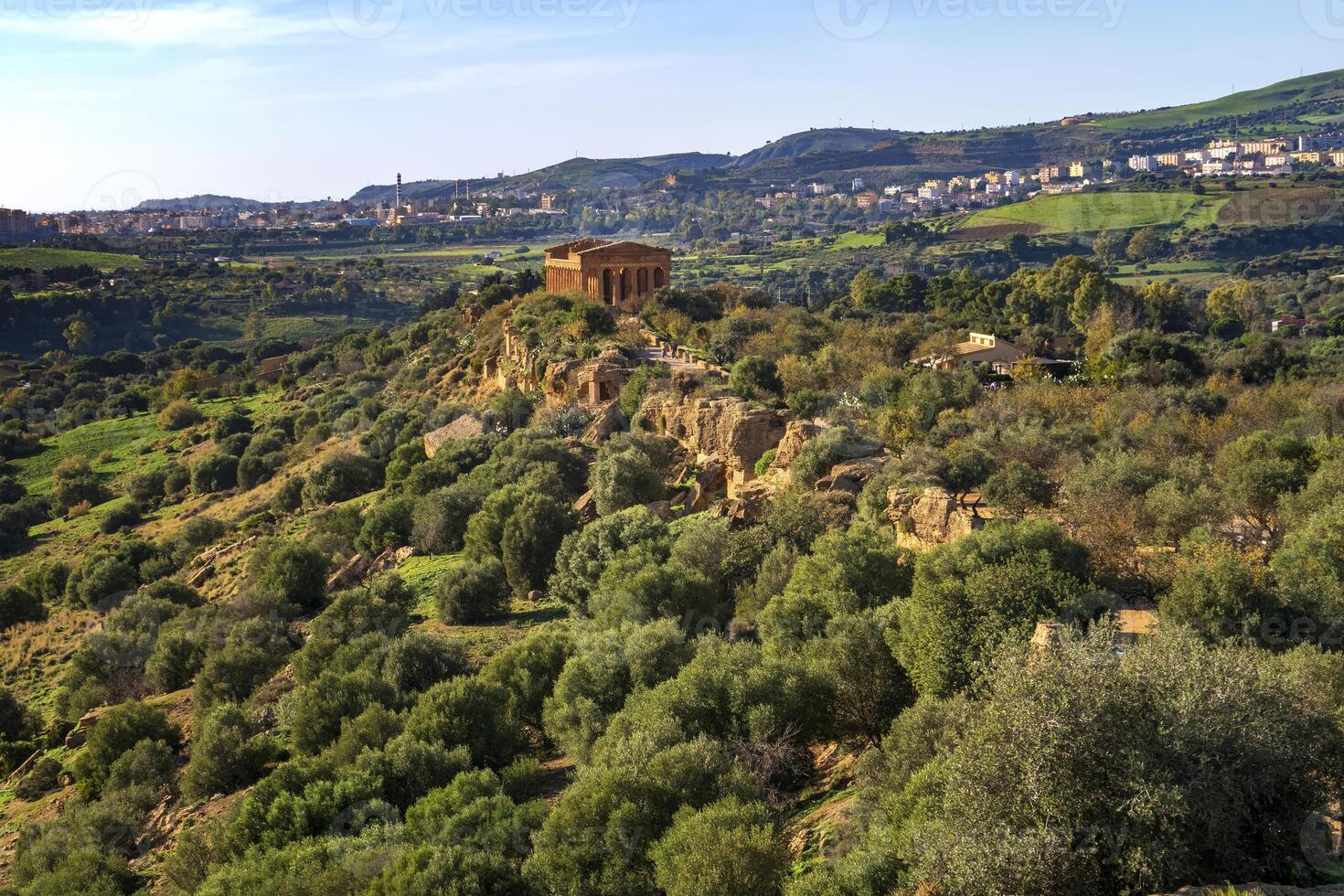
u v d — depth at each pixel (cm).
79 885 3494
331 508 8844
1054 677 2095
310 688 4191
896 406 6519
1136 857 1936
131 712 4597
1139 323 14100
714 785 2769
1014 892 1969
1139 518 3919
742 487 5891
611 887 2542
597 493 6334
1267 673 2161
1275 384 7638
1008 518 4166
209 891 2944
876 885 2177
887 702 3200
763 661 3294
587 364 9000
